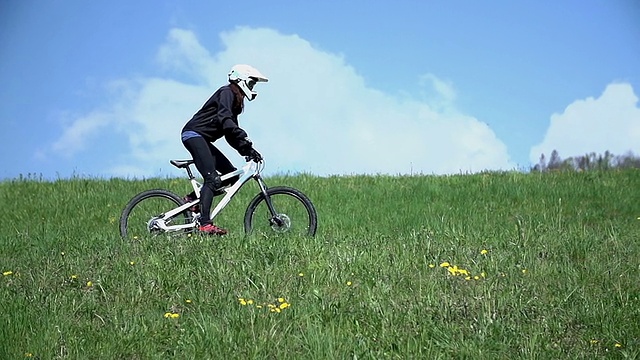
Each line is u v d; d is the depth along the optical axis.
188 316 6.50
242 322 6.19
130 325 6.23
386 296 6.93
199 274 7.60
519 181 16.39
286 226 9.72
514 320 6.35
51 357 5.66
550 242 9.24
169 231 9.70
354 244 8.88
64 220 13.34
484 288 7.01
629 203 14.34
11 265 8.45
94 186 16.61
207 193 9.54
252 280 7.39
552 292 7.12
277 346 5.77
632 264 8.27
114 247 8.95
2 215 13.90
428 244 8.74
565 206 14.29
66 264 8.16
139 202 10.03
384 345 5.88
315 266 7.81
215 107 9.60
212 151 9.77
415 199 14.70
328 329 6.04
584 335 6.09
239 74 9.67
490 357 5.64
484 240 9.30
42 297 6.98
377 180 16.94
